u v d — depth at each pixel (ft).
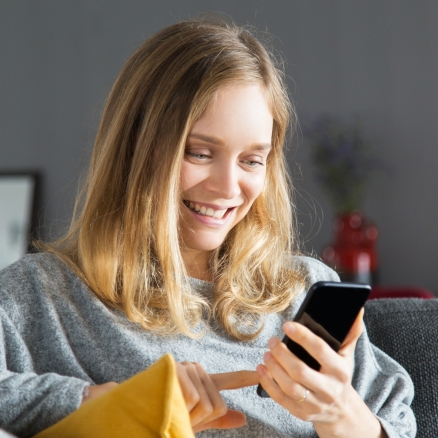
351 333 3.45
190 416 3.20
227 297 4.41
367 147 11.95
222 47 4.06
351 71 12.17
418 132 11.77
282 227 4.86
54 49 14.14
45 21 14.20
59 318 3.99
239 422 3.51
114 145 4.26
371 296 7.54
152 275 4.24
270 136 4.10
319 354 3.17
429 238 11.67
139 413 2.80
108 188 4.26
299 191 12.22
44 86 14.17
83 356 3.92
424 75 11.75
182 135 3.92
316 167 11.85
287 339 3.27
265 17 12.73
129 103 4.25
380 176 11.90
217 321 4.36
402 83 11.88
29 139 14.21
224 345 4.20
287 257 4.97
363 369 4.66
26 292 4.00
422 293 7.52
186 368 3.31
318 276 4.94
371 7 12.09
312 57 12.41
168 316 4.14
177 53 4.11
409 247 11.77
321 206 12.16
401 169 11.84
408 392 4.61
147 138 4.09
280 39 12.61
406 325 5.04
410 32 11.84
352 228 11.09
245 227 4.68
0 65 14.42
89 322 4.02
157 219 4.08
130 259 4.10
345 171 11.28
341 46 12.25
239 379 3.43
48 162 14.08
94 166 4.54
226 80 3.89
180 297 4.07
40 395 3.34
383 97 11.98
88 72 13.93
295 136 12.30
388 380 4.63
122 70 4.44
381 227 11.88
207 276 4.58
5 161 14.33
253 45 4.28
